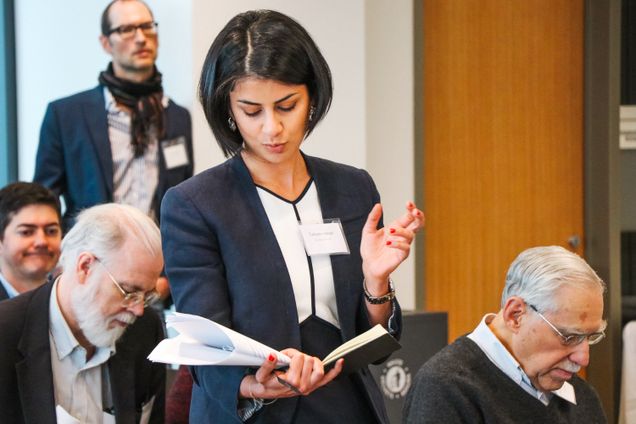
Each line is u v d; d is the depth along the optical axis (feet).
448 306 19.57
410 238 7.17
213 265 7.16
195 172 16.47
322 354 7.29
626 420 18.75
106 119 15.55
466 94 19.60
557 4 20.24
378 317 7.39
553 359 8.18
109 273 8.21
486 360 8.38
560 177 20.38
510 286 8.41
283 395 6.74
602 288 8.30
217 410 7.27
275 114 6.98
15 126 19.17
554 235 20.38
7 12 19.02
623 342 19.39
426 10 19.25
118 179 15.48
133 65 15.49
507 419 8.25
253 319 7.10
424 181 19.20
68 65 18.45
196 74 16.44
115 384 8.84
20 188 11.80
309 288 7.30
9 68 19.08
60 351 8.52
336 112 17.39
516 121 20.03
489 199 19.86
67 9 18.44
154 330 9.32
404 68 18.71
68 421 8.11
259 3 16.85
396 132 18.65
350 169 7.93
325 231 7.39
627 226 20.58
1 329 8.22
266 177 7.45
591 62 20.34
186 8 16.51
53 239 11.84
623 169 20.57
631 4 20.35
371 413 7.55
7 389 8.16
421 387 8.25
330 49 17.35
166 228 7.27
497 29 19.80
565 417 8.65
